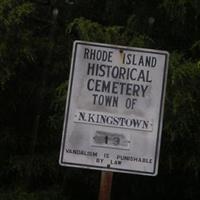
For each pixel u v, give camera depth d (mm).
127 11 5387
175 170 5195
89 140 3404
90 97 3445
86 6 5562
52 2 5527
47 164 5434
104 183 3490
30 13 5086
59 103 4883
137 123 3420
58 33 5527
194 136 4691
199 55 4957
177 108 4324
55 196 5418
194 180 5309
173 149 4883
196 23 4977
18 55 4980
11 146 5672
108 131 3412
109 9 5344
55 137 5523
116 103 3441
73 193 5688
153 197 5578
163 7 4930
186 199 5492
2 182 5688
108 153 3400
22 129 5750
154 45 5012
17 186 5488
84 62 3473
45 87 5449
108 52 3479
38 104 5496
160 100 3439
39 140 5613
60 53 5449
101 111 3432
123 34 4781
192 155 4816
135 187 5477
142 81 3457
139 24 5117
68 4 5551
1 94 5508
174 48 5184
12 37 4934
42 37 5375
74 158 3395
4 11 4816
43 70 5434
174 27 5055
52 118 5102
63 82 5152
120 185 5539
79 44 3479
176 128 4492
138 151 3396
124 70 3467
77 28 4840
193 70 4379
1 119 5711
